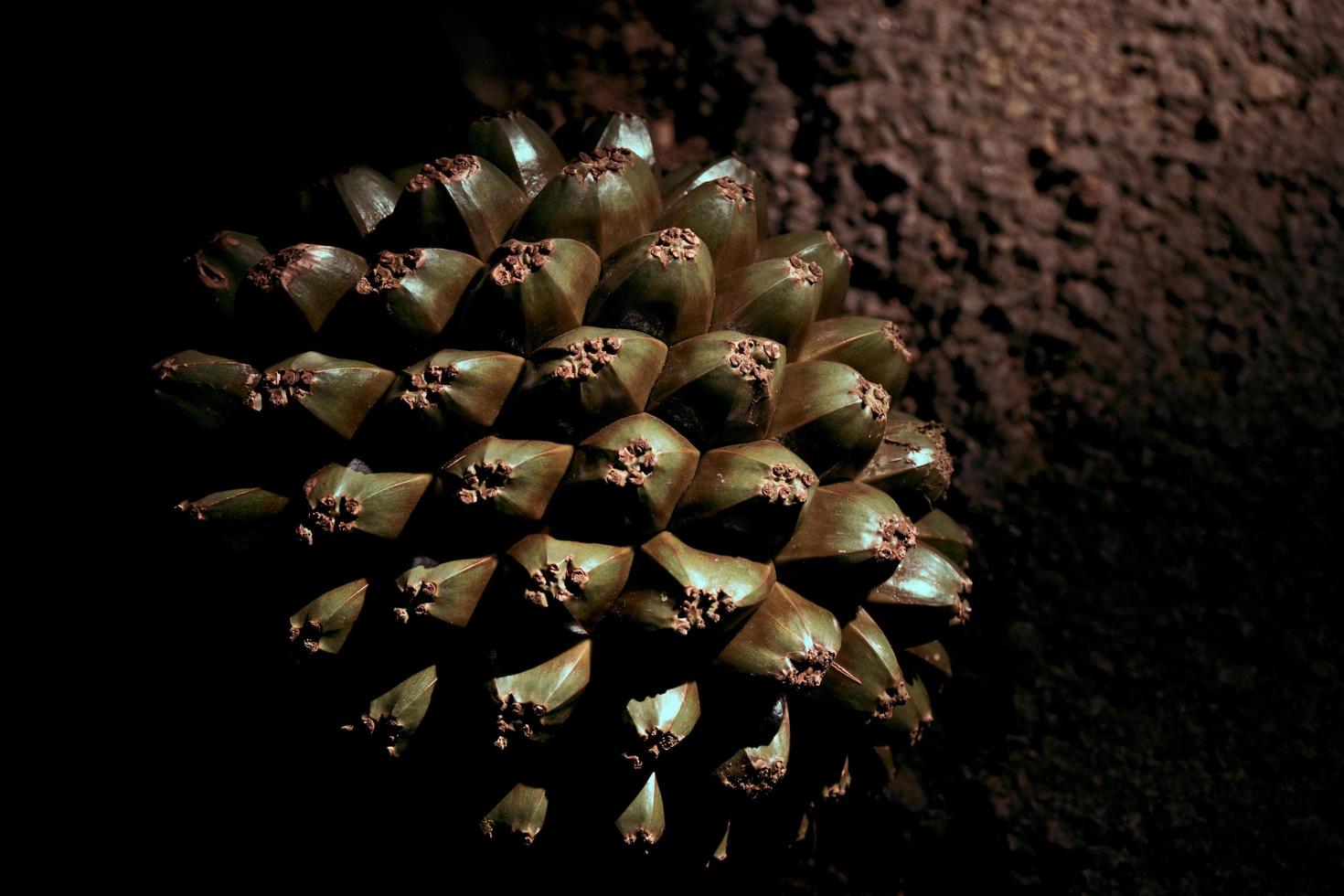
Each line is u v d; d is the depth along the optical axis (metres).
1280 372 0.50
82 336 0.50
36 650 0.48
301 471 0.39
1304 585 0.48
